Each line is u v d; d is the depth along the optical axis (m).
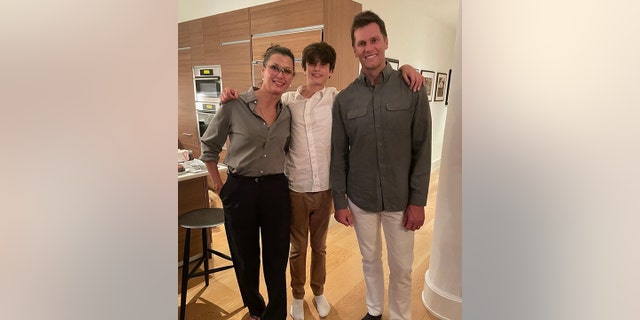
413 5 3.97
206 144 1.56
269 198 1.51
